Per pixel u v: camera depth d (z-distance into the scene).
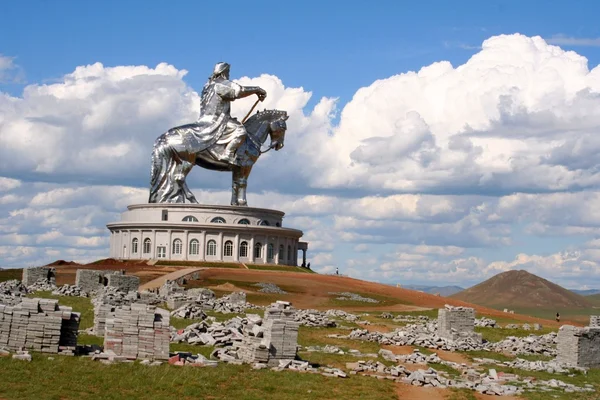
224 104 176.62
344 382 46.28
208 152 174.75
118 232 177.88
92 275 96.56
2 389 36.94
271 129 185.50
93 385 39.62
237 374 45.50
